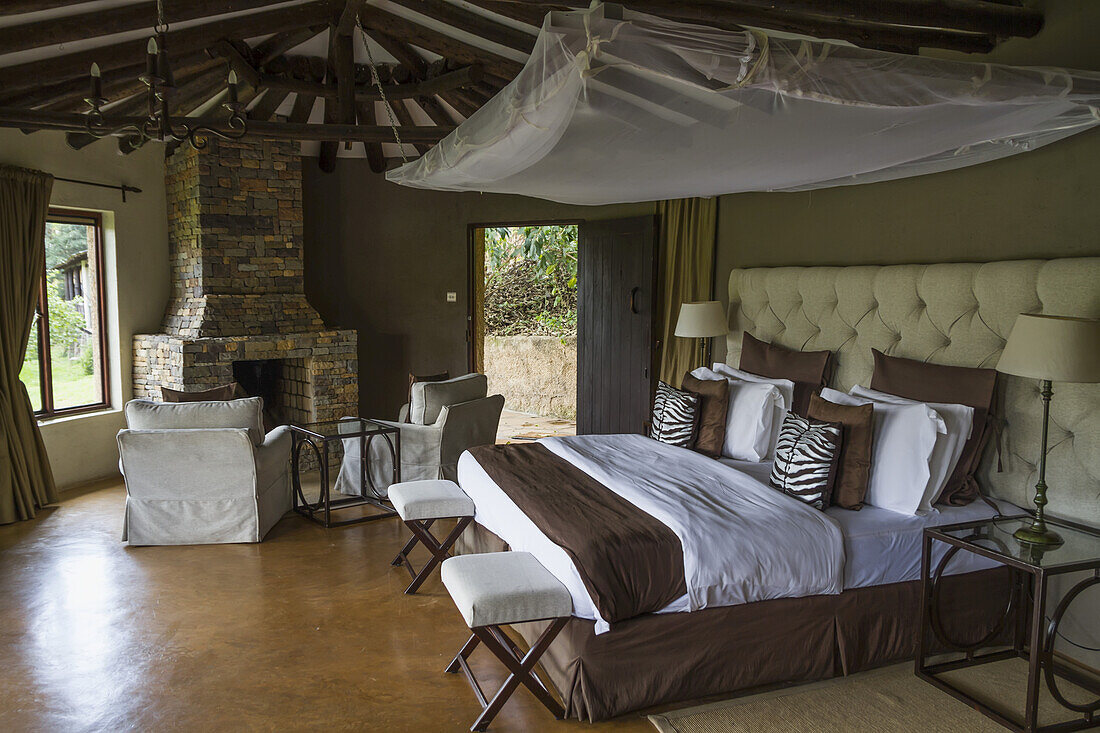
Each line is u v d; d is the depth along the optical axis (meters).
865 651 3.35
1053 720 2.98
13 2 3.54
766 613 3.18
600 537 3.10
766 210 5.52
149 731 2.89
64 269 6.45
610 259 7.00
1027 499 3.65
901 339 4.31
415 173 4.15
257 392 7.72
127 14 4.14
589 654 2.96
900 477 3.60
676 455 4.48
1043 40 3.55
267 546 4.95
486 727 2.92
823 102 2.50
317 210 8.16
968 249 4.03
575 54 2.11
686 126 2.85
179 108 5.95
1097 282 3.27
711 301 5.52
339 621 3.85
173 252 7.25
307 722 2.96
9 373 5.52
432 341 8.32
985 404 3.70
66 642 3.60
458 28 4.87
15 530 5.25
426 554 4.81
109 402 6.89
